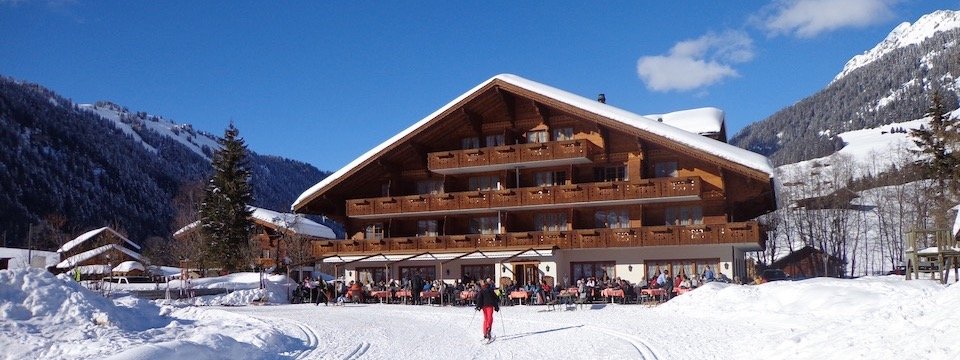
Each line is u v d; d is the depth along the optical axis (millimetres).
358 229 48156
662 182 40562
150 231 141875
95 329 18938
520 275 42906
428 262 45375
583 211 43281
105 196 142750
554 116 44625
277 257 58938
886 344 12141
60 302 20016
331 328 24281
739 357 15070
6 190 122438
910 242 29531
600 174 43656
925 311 13992
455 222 46125
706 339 18312
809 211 92438
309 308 35219
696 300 27031
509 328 23516
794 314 22438
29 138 147375
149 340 18203
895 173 100625
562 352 17578
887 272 79125
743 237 39062
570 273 42719
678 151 40625
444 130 46219
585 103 41750
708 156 38688
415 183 47688
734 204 43188
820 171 117625
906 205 84375
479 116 45781
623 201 41469
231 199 58188
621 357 16172
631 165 42469
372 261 45062
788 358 13664
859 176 129250
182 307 29984
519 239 42750
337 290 40469
